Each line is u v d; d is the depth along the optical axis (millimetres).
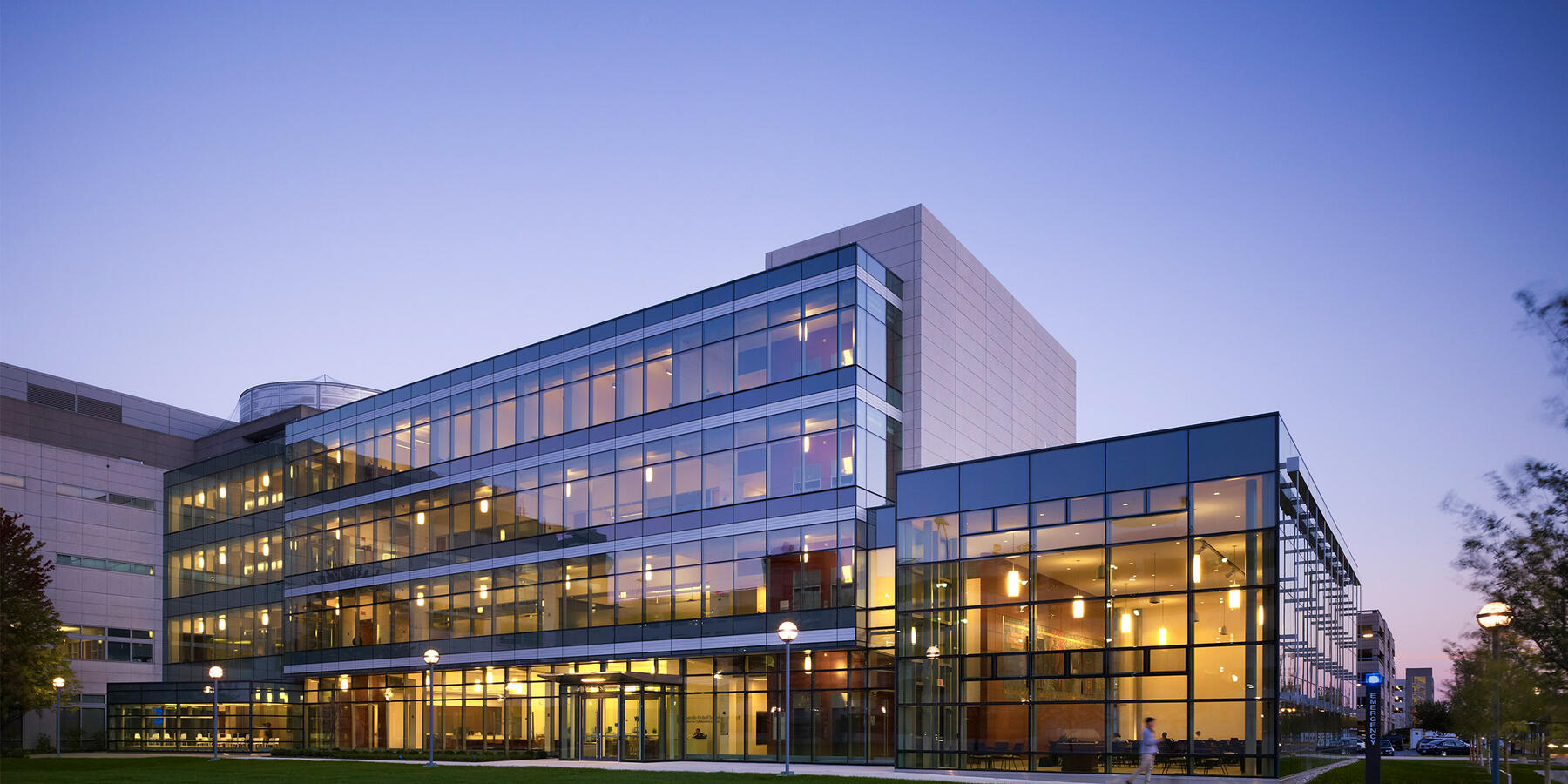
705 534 45469
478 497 54906
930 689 37344
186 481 75062
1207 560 32469
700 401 46906
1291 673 32750
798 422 43531
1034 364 59219
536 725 50688
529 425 53406
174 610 74000
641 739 45688
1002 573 36531
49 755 61469
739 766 39969
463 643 53938
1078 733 33844
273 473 67500
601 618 48344
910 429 45125
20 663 55125
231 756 58438
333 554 62031
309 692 62156
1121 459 34750
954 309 49562
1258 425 32312
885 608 40781
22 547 57875
